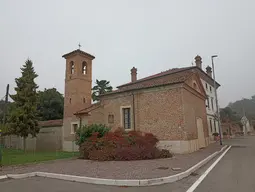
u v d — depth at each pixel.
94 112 20.88
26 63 25.23
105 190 6.56
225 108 66.12
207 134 23.70
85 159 13.86
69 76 25.61
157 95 17.80
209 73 37.00
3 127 21.56
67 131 23.61
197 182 7.22
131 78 35.59
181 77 18.83
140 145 13.48
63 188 6.91
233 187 6.48
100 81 40.28
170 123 16.67
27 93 23.81
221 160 12.42
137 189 6.58
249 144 24.03
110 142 13.75
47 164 12.05
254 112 84.00
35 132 23.67
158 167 9.70
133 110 18.94
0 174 9.17
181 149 15.79
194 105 19.75
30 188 7.00
